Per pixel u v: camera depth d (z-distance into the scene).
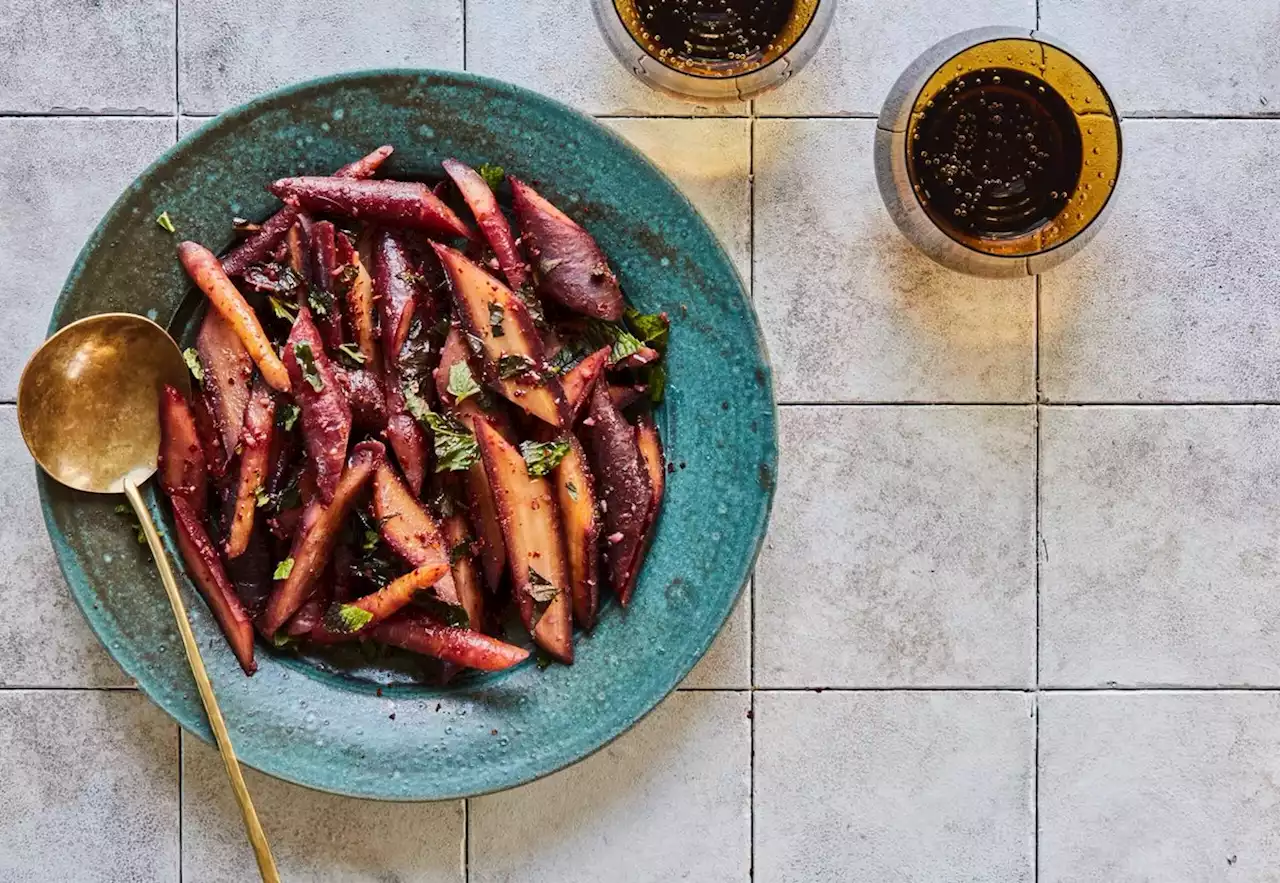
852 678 0.75
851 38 0.75
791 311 0.75
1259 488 0.76
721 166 0.75
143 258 0.70
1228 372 0.76
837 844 0.75
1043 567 0.76
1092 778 0.76
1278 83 0.76
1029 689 0.76
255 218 0.71
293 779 0.70
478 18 0.75
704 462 0.71
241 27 0.75
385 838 0.75
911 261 0.75
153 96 0.75
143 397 0.70
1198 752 0.76
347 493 0.69
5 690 0.75
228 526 0.70
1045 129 0.71
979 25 0.75
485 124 0.70
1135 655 0.76
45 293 0.75
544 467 0.69
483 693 0.71
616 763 0.75
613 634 0.71
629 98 0.75
